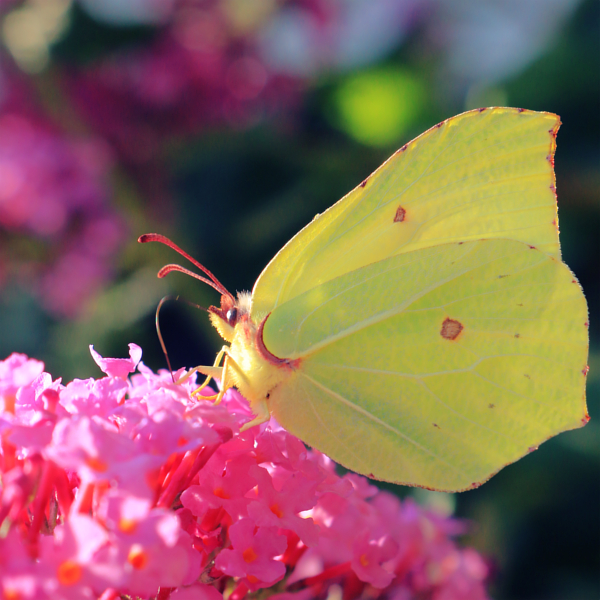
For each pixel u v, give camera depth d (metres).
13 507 0.17
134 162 0.29
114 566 0.16
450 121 0.19
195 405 0.18
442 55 0.30
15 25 0.27
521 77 0.26
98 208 0.28
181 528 0.17
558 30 0.27
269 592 0.18
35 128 0.28
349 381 0.19
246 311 0.19
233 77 0.28
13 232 0.28
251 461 0.18
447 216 0.19
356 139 0.29
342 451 0.19
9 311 0.35
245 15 0.28
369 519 0.19
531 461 0.23
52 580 0.16
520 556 0.23
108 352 0.29
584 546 0.23
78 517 0.16
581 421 0.19
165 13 0.27
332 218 0.19
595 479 0.23
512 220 0.19
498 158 0.19
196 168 0.30
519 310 0.19
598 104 0.25
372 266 0.19
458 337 0.19
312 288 0.19
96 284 0.29
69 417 0.17
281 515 0.18
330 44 0.30
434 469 0.19
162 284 0.29
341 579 0.19
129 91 0.27
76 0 0.26
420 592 0.20
